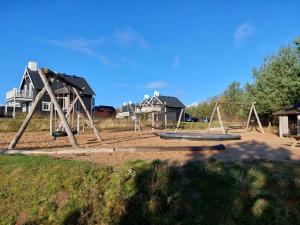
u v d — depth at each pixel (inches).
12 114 1470.2
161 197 225.3
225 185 231.5
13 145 394.9
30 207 240.7
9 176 273.7
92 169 257.9
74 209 229.0
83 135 666.8
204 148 348.2
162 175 239.1
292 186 229.1
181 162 279.7
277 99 820.6
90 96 1648.6
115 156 318.0
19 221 233.3
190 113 2263.8
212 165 258.5
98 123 1057.5
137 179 239.0
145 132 806.5
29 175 269.3
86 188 241.9
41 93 404.5
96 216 223.9
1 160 306.3
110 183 241.9
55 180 255.1
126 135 676.7
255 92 951.0
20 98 1535.4
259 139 540.1
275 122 1019.3
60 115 399.2
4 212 240.8
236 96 1592.0
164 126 1114.7
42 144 463.5
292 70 686.5
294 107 637.3
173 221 210.1
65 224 222.8
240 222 203.8
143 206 222.1
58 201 239.1
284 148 390.9
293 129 689.0
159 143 462.0
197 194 225.5
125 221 218.4
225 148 380.5
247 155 326.0
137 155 321.1
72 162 281.4
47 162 287.6
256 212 207.2
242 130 890.7
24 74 1635.1
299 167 267.3
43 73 401.4
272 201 213.8
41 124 928.9
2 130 831.1
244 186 227.5
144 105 1160.2
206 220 206.8
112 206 226.4
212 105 2070.6
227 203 215.9
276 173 248.7
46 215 231.5
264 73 938.7
